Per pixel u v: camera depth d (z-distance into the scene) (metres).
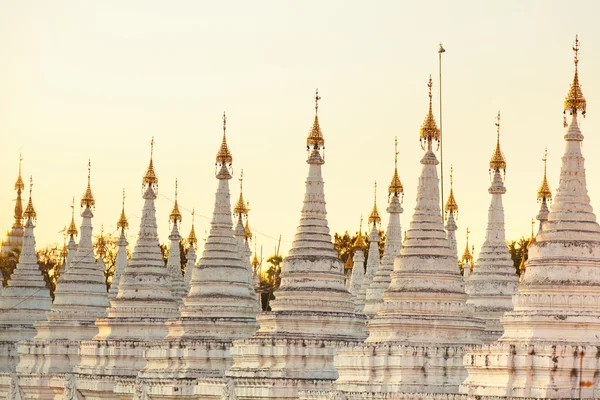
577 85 174.75
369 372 188.38
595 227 171.00
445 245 194.50
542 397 163.50
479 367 170.25
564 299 167.50
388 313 192.50
